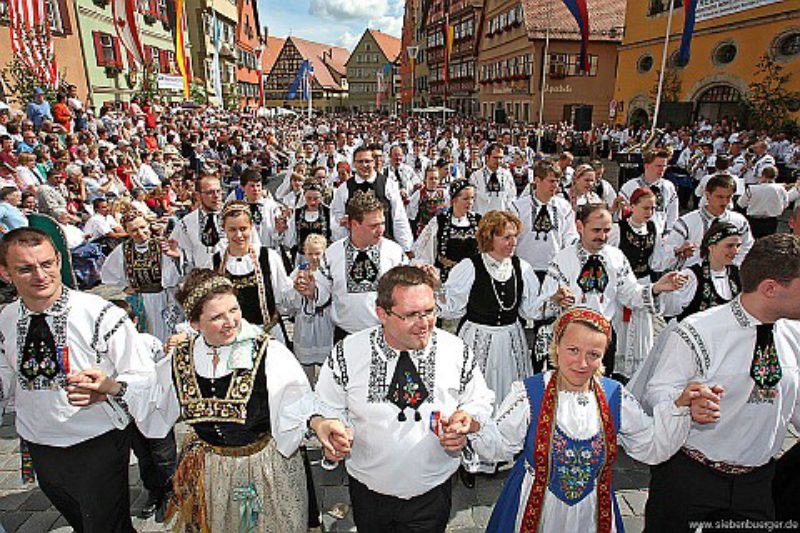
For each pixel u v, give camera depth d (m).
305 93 34.22
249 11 45.91
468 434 2.01
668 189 5.49
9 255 2.10
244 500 2.18
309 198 6.18
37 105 11.10
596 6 29.80
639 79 22.97
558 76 28.64
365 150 5.54
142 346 2.38
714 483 2.17
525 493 2.21
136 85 20.86
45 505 3.18
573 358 1.99
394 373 2.07
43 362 2.23
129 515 2.57
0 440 3.82
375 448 2.08
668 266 4.27
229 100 34.88
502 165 6.85
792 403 2.10
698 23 19.22
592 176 5.27
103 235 7.37
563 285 3.29
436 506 2.18
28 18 12.67
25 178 7.74
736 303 2.08
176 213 8.98
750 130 15.95
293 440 2.07
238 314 2.13
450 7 44.59
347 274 3.44
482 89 38.12
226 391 2.13
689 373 2.12
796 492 2.38
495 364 3.31
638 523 3.01
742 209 7.89
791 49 15.74
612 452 2.10
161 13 24.39
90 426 2.32
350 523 3.01
